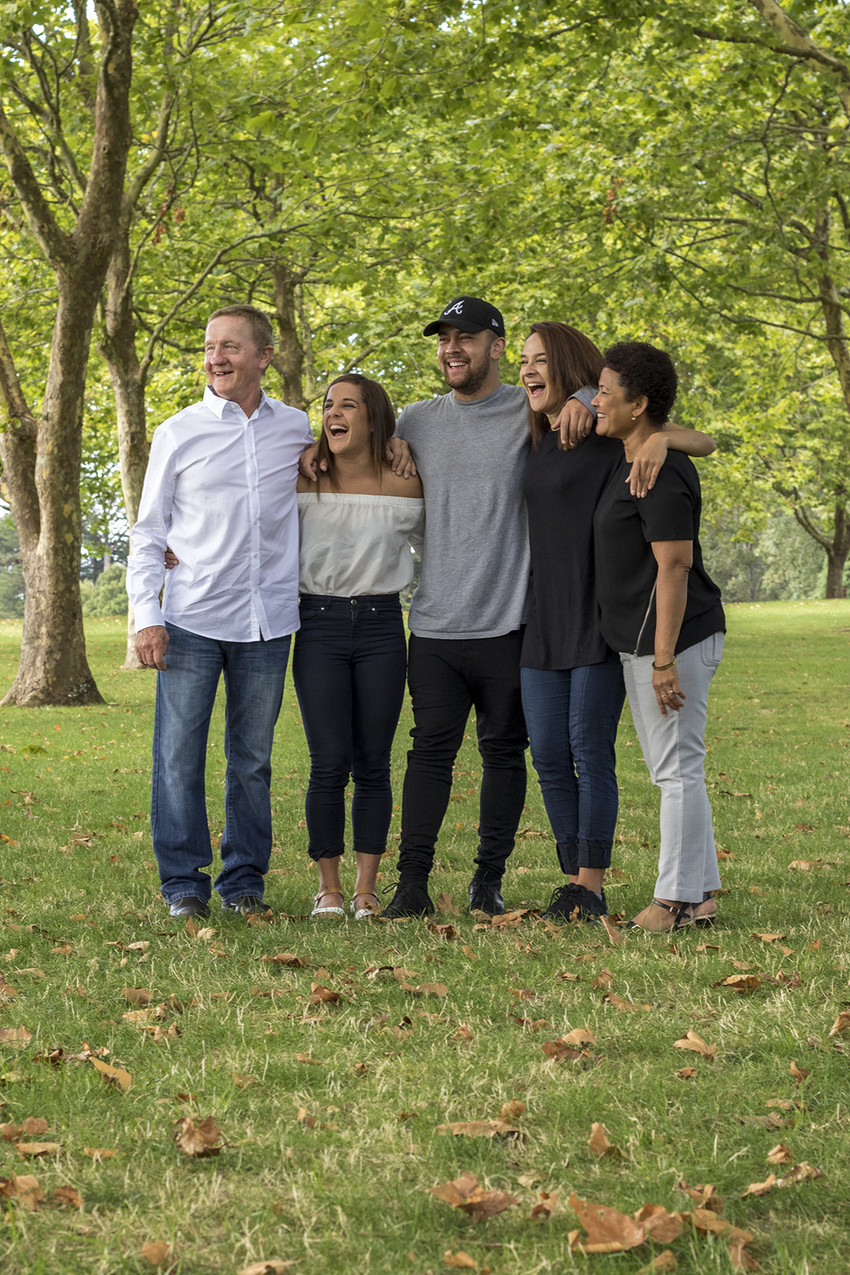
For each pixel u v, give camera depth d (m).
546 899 4.66
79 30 13.27
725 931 3.96
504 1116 2.47
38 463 13.01
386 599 4.43
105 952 3.69
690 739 4.09
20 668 13.34
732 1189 2.18
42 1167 2.22
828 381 23.78
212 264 14.59
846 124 13.34
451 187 13.68
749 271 14.59
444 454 4.43
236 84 11.92
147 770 8.55
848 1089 2.59
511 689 4.43
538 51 10.46
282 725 11.36
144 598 4.27
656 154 12.81
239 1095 2.59
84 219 12.22
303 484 4.46
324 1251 1.96
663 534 3.95
